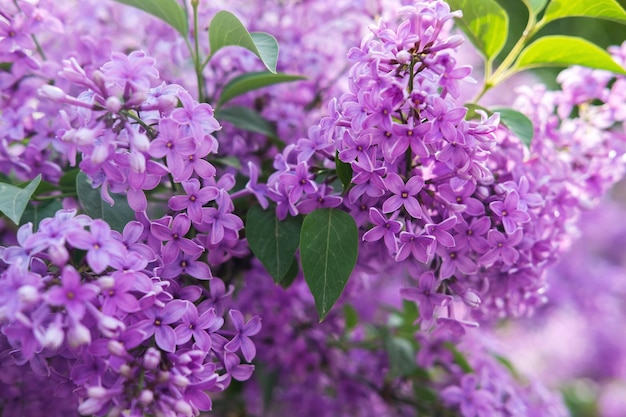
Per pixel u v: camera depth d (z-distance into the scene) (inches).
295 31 18.3
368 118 13.4
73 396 14.6
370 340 20.2
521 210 14.3
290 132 17.5
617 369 35.3
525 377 20.5
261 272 17.1
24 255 12.6
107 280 12.2
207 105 13.5
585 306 33.8
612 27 33.5
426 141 13.4
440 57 13.5
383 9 17.6
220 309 14.3
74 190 15.6
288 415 21.4
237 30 15.1
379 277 22.4
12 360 14.2
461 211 13.9
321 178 14.9
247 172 16.3
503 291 15.5
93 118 12.9
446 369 19.6
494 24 16.5
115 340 12.4
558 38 16.0
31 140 15.6
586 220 36.9
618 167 17.0
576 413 35.3
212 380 12.9
